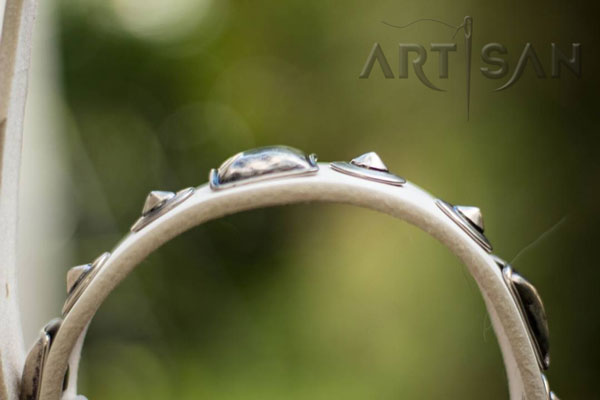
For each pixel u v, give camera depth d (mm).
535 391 1050
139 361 3475
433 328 2996
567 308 2443
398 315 3168
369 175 1051
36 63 3148
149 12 3625
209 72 3723
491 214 3049
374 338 3230
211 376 3475
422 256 3100
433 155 3148
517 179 3000
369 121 3406
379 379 3178
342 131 3516
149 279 3516
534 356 1051
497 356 2791
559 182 2932
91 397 3434
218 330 3541
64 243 3281
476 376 2816
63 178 3340
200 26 3697
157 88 3664
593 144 2869
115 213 3551
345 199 1046
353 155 3488
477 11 2814
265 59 3693
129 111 3645
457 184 3105
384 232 3299
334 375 3314
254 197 1044
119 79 3619
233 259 3564
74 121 3527
